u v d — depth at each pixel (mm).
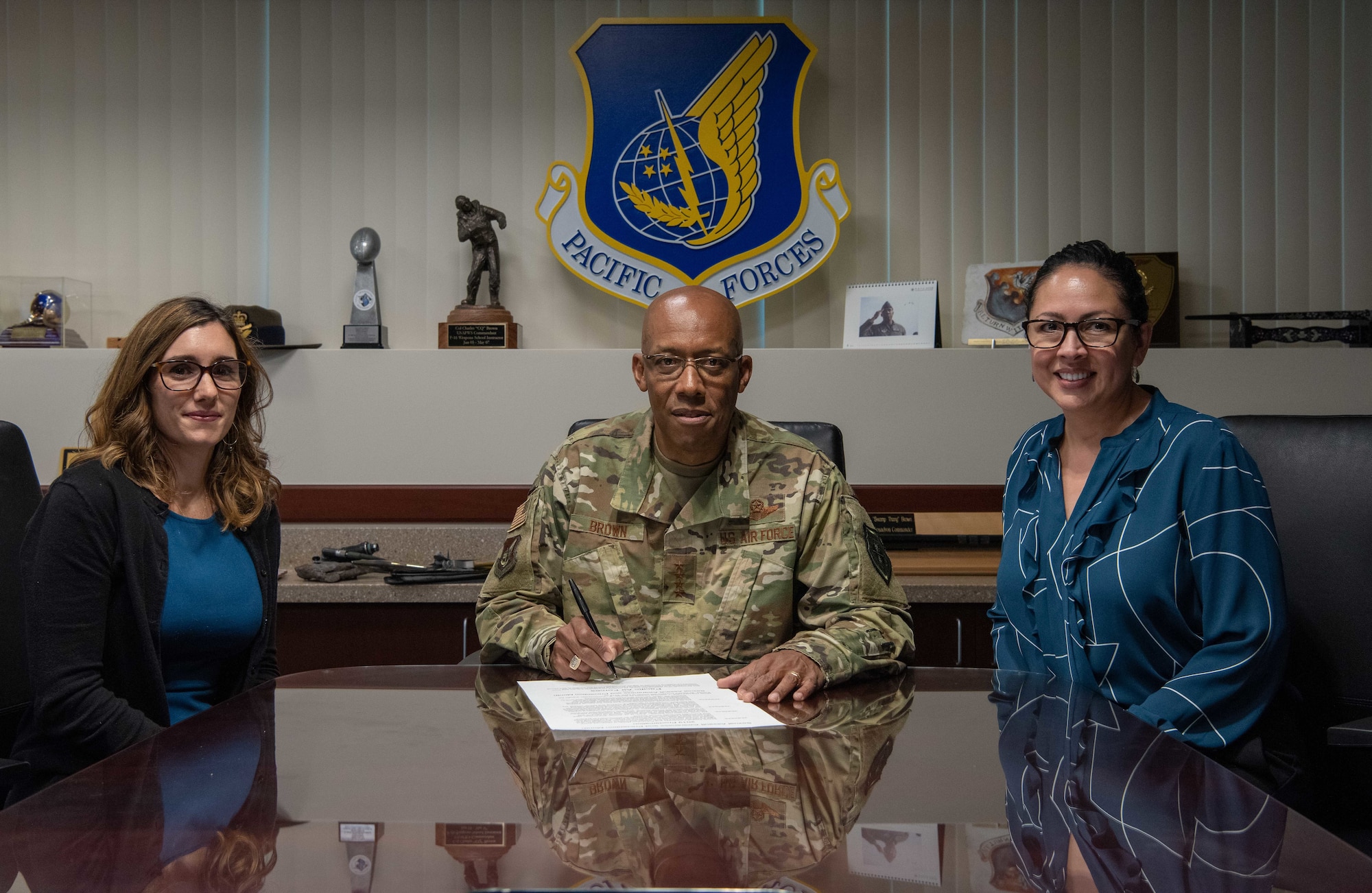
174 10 2926
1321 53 2869
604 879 593
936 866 617
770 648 1419
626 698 1108
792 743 928
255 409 1536
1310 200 2871
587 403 2686
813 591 1420
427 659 2297
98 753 1236
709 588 1430
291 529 2635
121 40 2924
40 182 2926
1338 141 2865
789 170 2857
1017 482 1495
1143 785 797
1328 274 2861
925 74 2924
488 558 2594
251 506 1495
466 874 599
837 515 1442
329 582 2303
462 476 2691
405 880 592
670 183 2873
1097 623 1296
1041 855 637
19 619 1390
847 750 901
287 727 980
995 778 816
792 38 2852
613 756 877
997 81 2914
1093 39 2902
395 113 2934
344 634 2293
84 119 2924
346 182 2926
